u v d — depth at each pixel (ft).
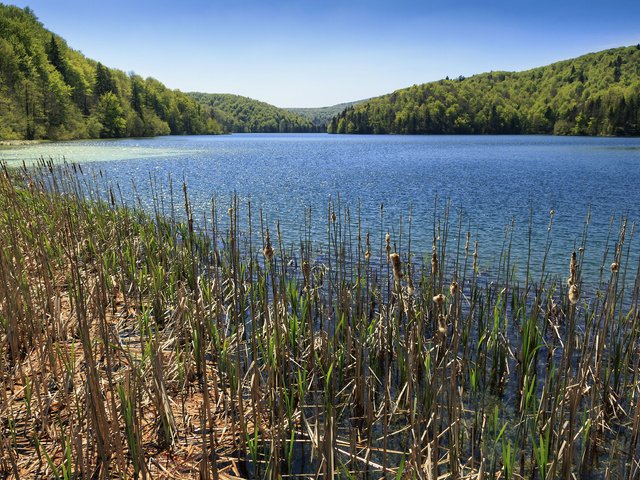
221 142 447.42
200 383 23.09
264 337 24.72
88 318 26.27
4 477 15.34
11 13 549.13
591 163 193.77
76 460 14.39
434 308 31.17
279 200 96.48
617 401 22.67
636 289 23.93
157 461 17.26
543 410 19.98
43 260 26.14
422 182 129.39
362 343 23.63
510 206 90.02
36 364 22.44
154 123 553.23
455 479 15.28
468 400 23.52
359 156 248.32
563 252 56.29
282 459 18.08
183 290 27.66
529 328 25.68
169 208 82.58
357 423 21.30
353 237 63.21
